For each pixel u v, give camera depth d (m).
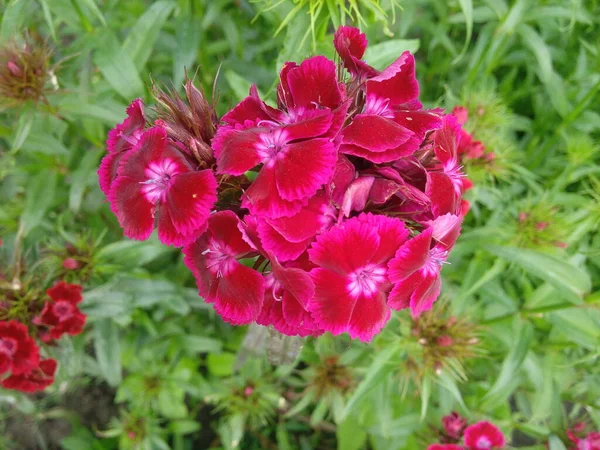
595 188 0.20
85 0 0.16
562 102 0.22
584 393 0.22
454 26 0.26
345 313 0.11
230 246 0.11
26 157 0.23
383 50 0.17
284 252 0.10
